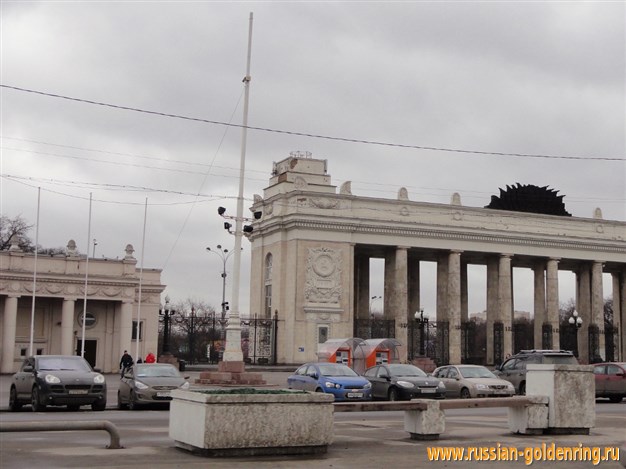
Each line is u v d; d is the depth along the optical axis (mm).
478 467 15867
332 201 81375
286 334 79125
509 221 89875
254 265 87250
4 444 18953
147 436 21094
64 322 70562
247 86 46406
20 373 33656
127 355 60781
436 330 86250
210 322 78062
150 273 75875
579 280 98750
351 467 15672
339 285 80562
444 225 85312
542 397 21406
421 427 20188
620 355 100250
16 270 68500
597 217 95500
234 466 15461
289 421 17141
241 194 45469
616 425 25016
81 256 72312
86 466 15289
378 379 40000
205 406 16469
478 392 39875
